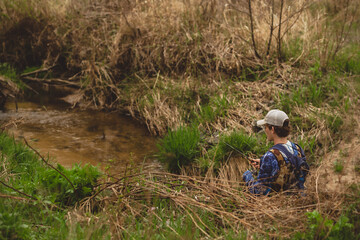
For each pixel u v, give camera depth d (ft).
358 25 31.24
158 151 20.66
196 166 18.17
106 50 29.55
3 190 12.66
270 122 13.25
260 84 24.06
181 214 12.80
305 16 28.73
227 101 22.67
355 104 20.51
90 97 28.55
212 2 29.45
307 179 13.12
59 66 33.55
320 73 23.93
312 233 10.47
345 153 16.34
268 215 11.34
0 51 33.50
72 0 33.53
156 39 28.45
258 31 27.35
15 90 28.63
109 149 20.77
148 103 24.54
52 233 10.73
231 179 16.62
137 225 11.73
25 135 21.95
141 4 30.04
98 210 12.84
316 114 20.01
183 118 22.72
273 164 12.81
